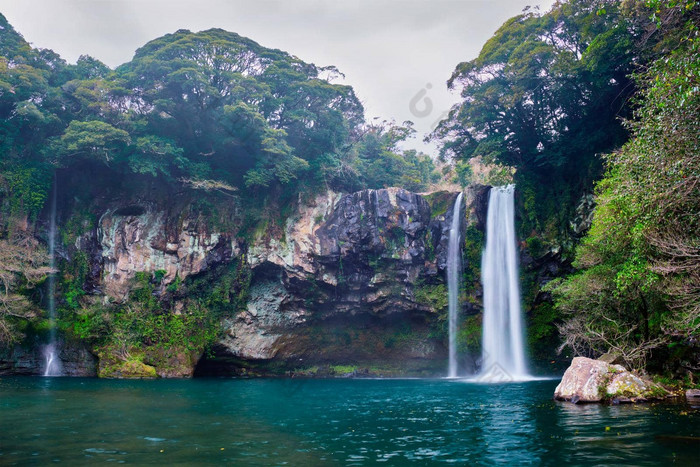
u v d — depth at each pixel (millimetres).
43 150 34000
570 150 32312
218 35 38781
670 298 16484
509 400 17828
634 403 14789
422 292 36625
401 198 36781
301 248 35844
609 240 17031
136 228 35875
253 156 37969
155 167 34375
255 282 37062
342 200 37000
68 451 9648
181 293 35219
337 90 39750
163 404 17281
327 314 37312
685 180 10945
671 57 12328
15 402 17547
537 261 33125
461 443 10211
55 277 34594
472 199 36312
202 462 8789
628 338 19016
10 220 33031
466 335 35625
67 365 33375
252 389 23500
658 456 8531
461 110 35094
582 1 28203
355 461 8828
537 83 31406
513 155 36406
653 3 13398
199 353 34312
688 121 11273
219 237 36344
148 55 35594
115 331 32875
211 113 36875
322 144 40750
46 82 35625
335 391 22828
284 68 39469
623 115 29609
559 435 10570
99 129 31969
